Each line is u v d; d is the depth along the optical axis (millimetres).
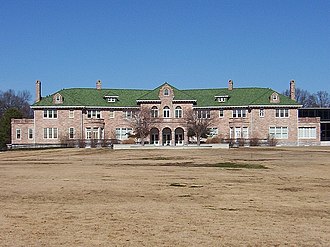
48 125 98750
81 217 17156
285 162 44719
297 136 98875
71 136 98438
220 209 18828
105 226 15695
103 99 102500
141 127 94250
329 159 49344
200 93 105875
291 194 22953
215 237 14250
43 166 40844
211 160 48281
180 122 97125
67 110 98750
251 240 13906
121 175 32094
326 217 17266
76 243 13578
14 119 99562
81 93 102688
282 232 14883
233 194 22922
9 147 93688
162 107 99250
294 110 99000
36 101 100938
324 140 111000
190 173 33562
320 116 112000
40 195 22469
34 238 14141
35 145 96938
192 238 14125
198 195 22578
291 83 103312
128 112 101938
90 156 58344
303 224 16062
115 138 100438
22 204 19906
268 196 22281
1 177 30719
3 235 14484
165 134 98125
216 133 101438
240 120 99500
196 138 97438
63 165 42094
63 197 21875
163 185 26359
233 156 55844
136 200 21047
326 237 14281
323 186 26016
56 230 15141
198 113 101250
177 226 15711
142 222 16328
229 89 105750
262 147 86688
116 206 19469
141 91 107375
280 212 18203
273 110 99125
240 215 17578
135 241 13789
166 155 58969
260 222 16359
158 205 19734
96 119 99438
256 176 31344
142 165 41750
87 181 28312
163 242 13680
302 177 30688
